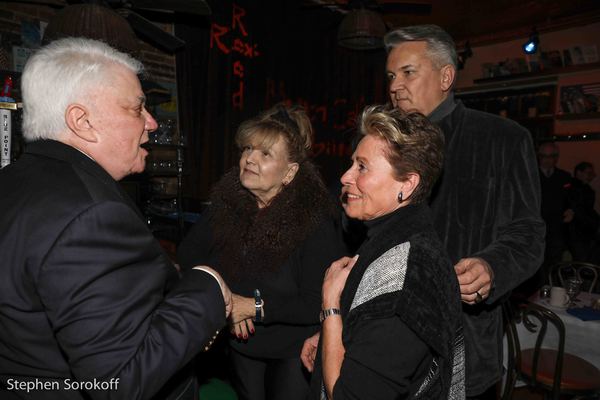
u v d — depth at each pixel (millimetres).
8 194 762
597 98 4918
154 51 3762
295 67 4945
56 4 2473
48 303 669
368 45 3924
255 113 4574
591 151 4996
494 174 1256
